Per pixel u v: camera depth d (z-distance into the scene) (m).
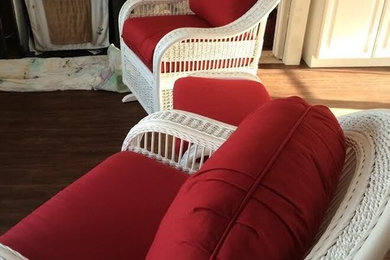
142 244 1.13
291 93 2.95
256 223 0.68
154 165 1.40
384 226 0.62
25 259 0.95
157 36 2.22
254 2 2.22
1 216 1.87
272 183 0.74
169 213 0.87
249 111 1.67
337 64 3.34
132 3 2.47
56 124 2.50
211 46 2.16
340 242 0.67
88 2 3.17
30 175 2.11
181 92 1.79
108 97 2.77
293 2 3.11
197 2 2.45
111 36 3.33
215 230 0.69
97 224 1.17
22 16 3.17
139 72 2.39
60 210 1.20
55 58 3.13
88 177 1.34
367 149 0.87
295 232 0.71
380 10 3.13
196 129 1.33
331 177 0.84
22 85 2.81
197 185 0.80
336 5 3.08
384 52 3.32
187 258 0.68
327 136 0.88
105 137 2.40
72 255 1.08
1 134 2.40
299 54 3.30
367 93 3.00
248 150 0.80
